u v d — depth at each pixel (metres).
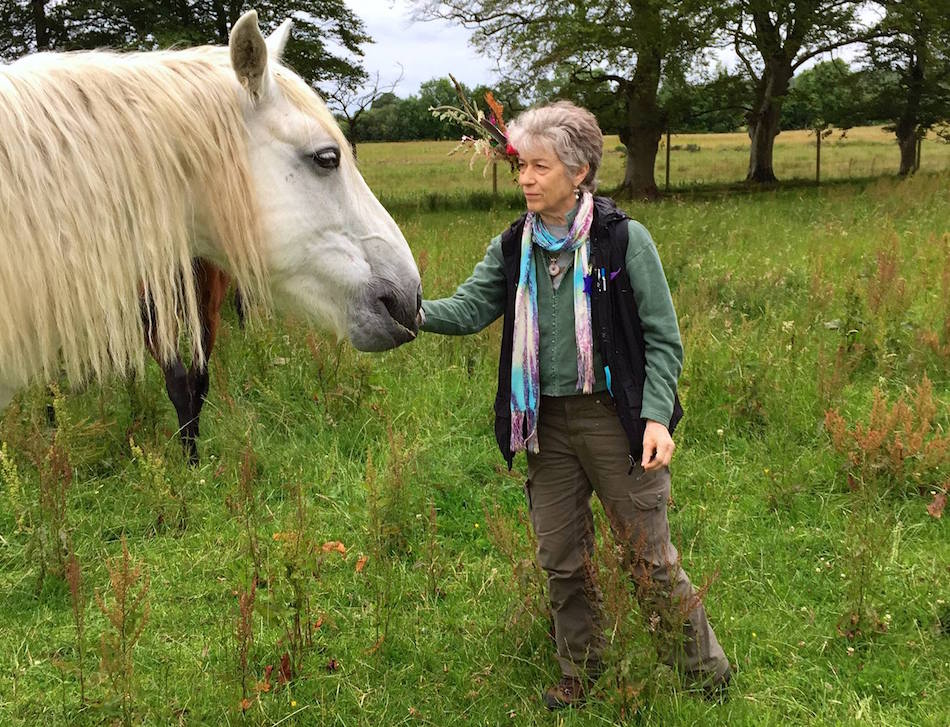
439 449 4.16
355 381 4.61
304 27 17.44
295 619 2.64
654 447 2.08
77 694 2.60
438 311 2.31
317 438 4.29
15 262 1.78
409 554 3.36
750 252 8.40
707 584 2.37
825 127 22.77
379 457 4.11
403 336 2.25
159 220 1.94
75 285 1.85
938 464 3.61
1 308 1.78
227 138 2.01
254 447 4.10
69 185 1.82
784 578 3.08
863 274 6.72
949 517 3.42
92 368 2.02
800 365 4.79
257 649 2.78
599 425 2.21
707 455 4.04
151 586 3.17
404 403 4.60
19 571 3.28
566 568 2.39
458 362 5.21
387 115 38.94
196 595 3.12
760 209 13.24
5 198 1.75
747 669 2.60
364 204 2.23
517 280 2.21
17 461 3.97
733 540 3.36
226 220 2.04
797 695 2.49
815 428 4.17
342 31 17.94
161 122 1.93
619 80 20.23
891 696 2.48
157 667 2.73
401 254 2.27
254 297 2.17
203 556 3.34
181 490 3.62
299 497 2.91
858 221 10.34
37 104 1.81
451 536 3.55
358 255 2.20
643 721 2.33
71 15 15.43
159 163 1.93
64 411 3.43
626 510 2.27
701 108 22.28
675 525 3.46
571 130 2.02
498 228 11.04
